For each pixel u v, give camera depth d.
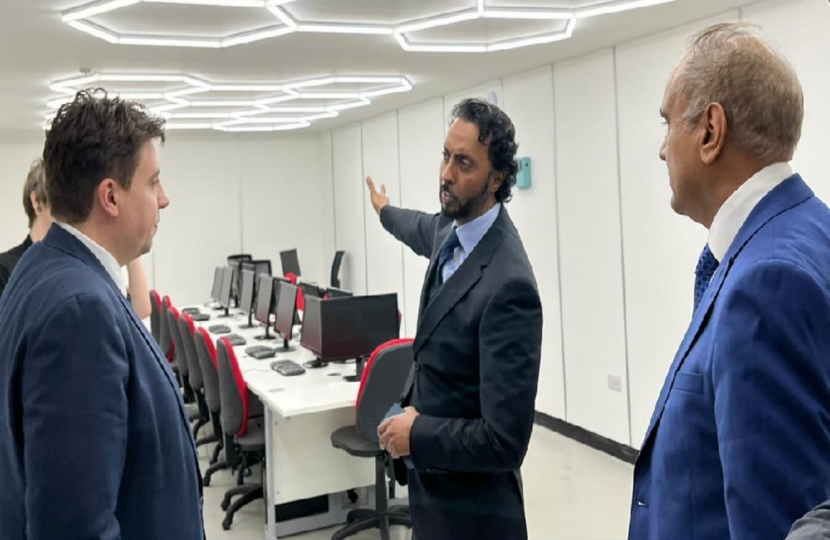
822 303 0.85
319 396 3.57
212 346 4.18
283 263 9.66
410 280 7.83
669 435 1.01
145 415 1.14
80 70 4.96
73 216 1.19
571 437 5.26
